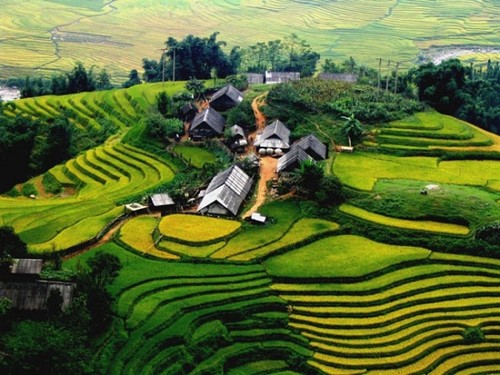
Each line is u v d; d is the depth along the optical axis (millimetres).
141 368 53719
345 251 70438
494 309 63188
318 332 59969
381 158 92938
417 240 71750
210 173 89250
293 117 104438
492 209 75625
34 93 148250
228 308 61500
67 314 52812
